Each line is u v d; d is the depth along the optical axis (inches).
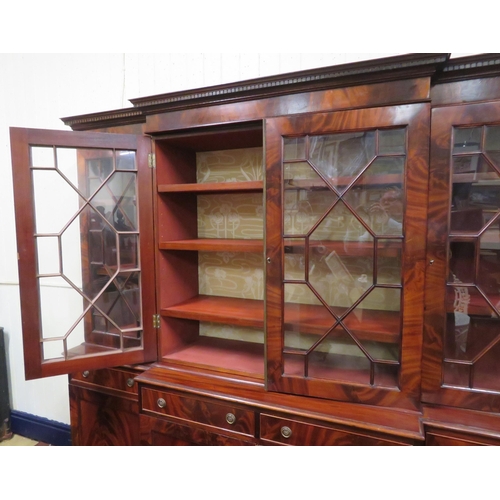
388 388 37.1
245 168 53.9
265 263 39.9
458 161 34.2
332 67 34.5
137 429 50.8
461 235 34.7
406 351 36.2
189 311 47.8
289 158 38.4
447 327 36.1
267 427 38.9
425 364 36.6
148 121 45.2
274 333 40.3
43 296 52.6
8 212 71.2
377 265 37.3
